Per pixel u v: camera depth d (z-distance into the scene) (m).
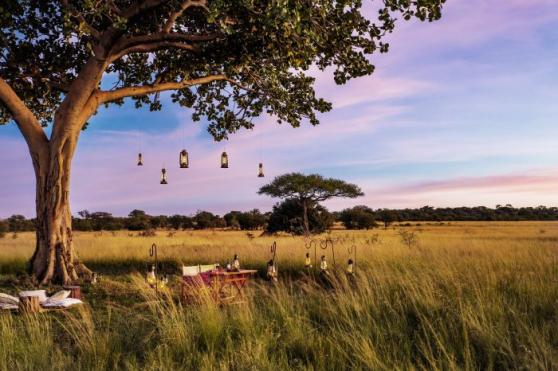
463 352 5.32
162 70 17.83
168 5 14.56
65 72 17.00
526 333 5.84
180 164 12.92
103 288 11.85
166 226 79.94
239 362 5.32
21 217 71.56
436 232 48.72
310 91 17.67
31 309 8.59
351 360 5.34
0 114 17.34
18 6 14.38
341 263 15.47
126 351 6.09
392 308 7.20
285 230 43.94
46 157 13.84
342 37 14.41
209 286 9.52
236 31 13.77
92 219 72.00
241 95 18.94
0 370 5.23
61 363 5.41
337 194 42.91
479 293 7.56
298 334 6.21
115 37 13.21
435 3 12.98
